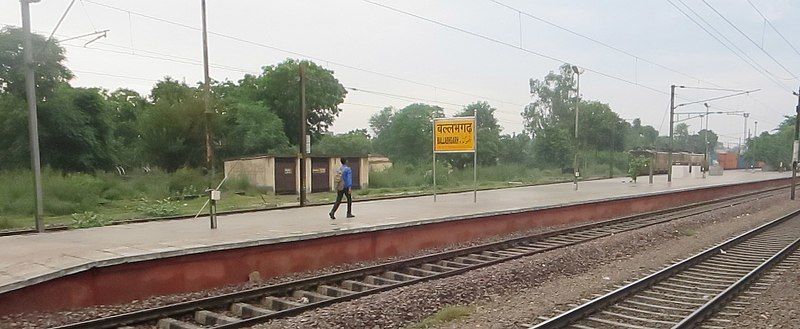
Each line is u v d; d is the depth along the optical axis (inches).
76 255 422.9
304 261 533.3
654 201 1231.5
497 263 565.9
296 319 344.2
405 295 394.3
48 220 811.4
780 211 1131.3
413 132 2851.9
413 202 968.3
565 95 3223.4
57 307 372.8
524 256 605.3
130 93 2481.5
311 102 2393.0
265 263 502.0
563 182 1828.2
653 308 382.9
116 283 406.9
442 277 495.2
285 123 2404.0
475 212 759.7
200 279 454.9
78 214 803.4
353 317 346.3
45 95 1434.5
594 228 857.5
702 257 561.3
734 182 1825.8
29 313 355.3
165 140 1785.2
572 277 503.8
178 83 2273.6
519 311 377.4
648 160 2464.3
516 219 816.9
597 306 373.4
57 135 1435.8
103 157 1563.7
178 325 351.3
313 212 794.8
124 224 676.7
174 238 522.6
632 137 4367.6
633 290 423.2
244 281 484.1
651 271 514.6
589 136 3144.7
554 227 870.4
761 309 376.8
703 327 338.3
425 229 665.0
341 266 554.9
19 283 345.4
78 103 1544.0
